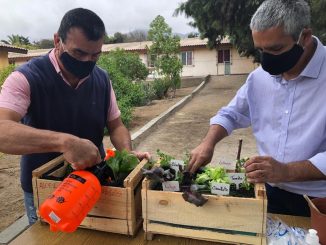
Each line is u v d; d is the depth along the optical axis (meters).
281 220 1.78
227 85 23.44
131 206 1.65
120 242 1.67
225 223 1.56
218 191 1.59
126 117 9.58
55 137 1.66
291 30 1.69
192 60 31.12
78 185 1.50
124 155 1.85
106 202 1.67
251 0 11.29
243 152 6.87
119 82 12.52
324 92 1.86
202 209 1.56
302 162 1.71
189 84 26.34
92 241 1.69
